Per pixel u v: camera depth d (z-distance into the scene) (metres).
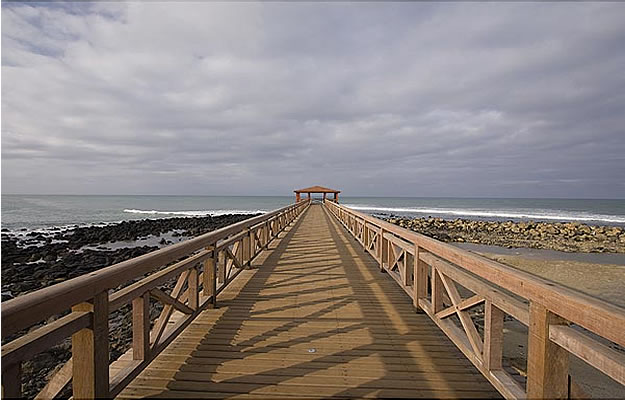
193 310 3.11
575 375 3.95
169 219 31.53
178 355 2.69
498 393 2.19
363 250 7.68
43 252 13.45
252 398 2.13
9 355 1.28
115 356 4.39
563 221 31.61
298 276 5.29
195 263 3.14
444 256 2.81
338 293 4.39
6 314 1.22
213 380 2.33
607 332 1.21
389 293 4.39
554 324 1.57
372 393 2.19
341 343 2.91
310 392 2.19
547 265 10.95
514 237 18.88
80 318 1.67
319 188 34.94
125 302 2.02
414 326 3.28
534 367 1.62
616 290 8.03
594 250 14.33
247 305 3.91
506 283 1.86
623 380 1.15
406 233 4.02
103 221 31.05
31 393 3.70
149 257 2.23
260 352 2.74
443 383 2.30
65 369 1.75
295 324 3.33
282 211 10.69
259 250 7.00
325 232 11.22
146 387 2.24
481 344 2.27
